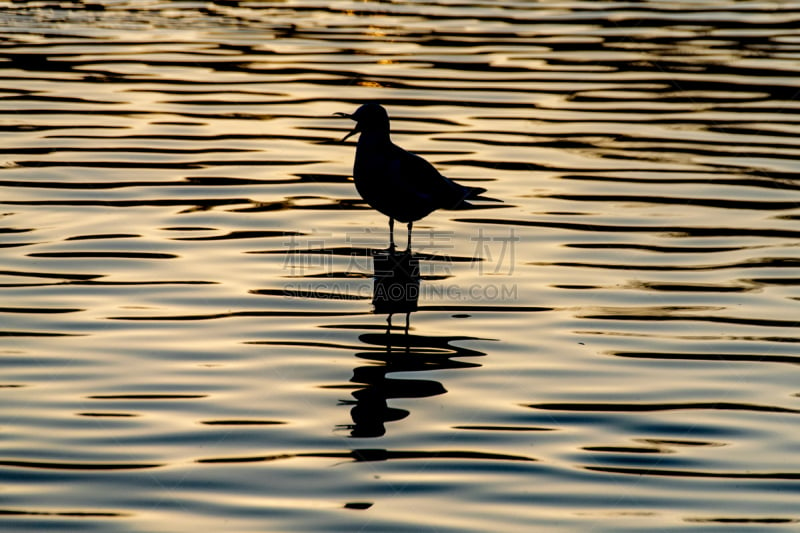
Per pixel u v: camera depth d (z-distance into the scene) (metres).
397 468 8.90
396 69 23.83
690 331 11.73
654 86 22.84
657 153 18.56
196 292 12.66
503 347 11.34
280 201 16.08
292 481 8.68
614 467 8.96
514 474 8.83
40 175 16.80
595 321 12.02
